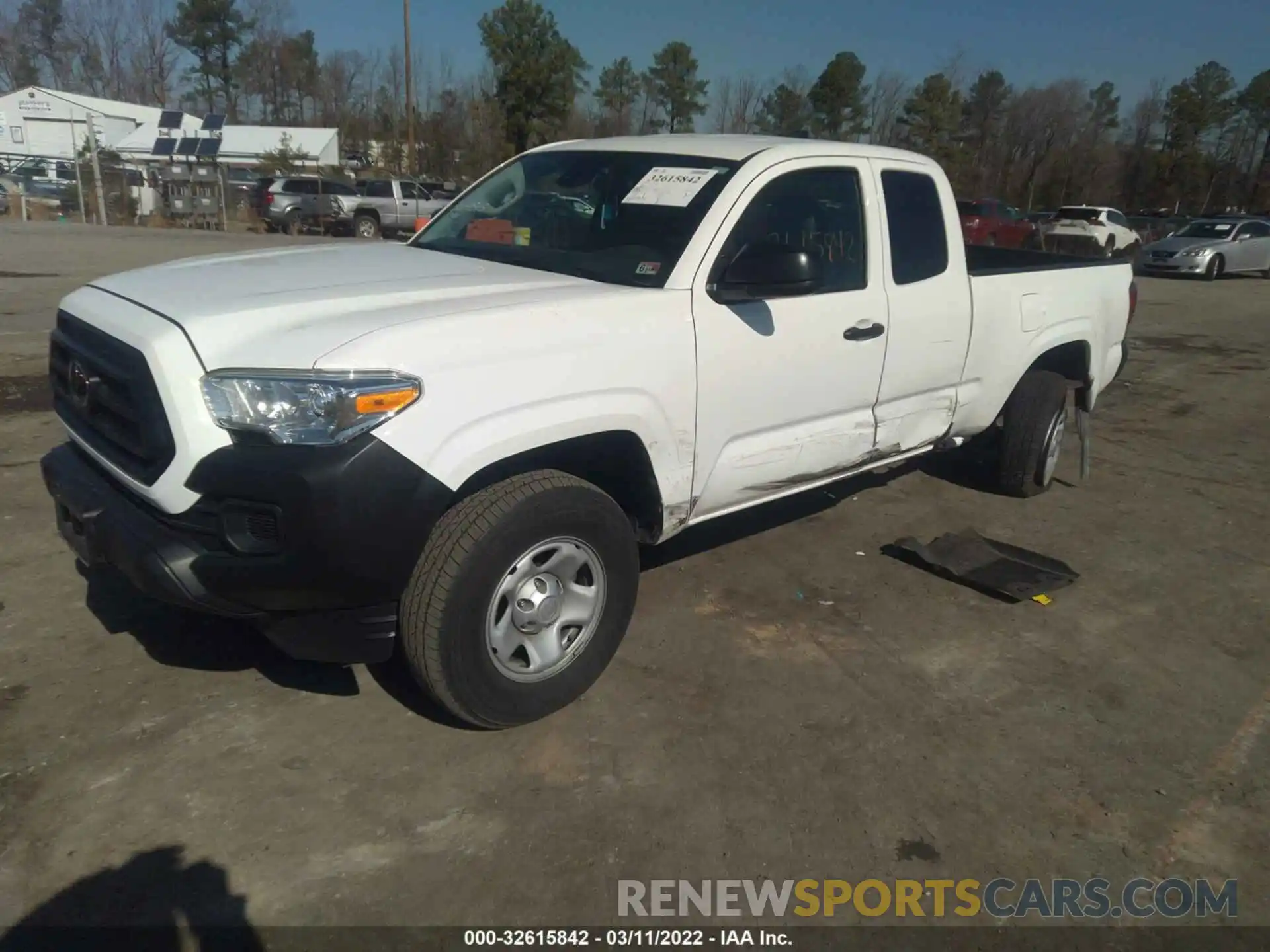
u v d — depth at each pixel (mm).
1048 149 59312
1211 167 61750
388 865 2582
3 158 34875
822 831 2809
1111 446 7137
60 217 29875
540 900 2502
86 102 49594
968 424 5066
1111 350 6078
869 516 5406
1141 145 61750
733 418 3604
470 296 3092
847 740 3238
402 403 2637
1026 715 3459
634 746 3143
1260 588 4668
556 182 4105
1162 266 21734
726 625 3990
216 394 2596
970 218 26047
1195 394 9047
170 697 3262
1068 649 3957
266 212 26969
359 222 26672
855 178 4117
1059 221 25969
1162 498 5965
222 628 3727
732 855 2695
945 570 4574
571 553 3152
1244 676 3816
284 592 2645
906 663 3770
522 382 2893
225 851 2592
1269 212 60031
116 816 2695
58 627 3664
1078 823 2910
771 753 3145
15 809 2697
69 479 3096
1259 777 3170
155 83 69750
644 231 3619
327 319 2787
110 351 2859
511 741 3133
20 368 7844
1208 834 2895
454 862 2605
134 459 2832
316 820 2723
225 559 2635
